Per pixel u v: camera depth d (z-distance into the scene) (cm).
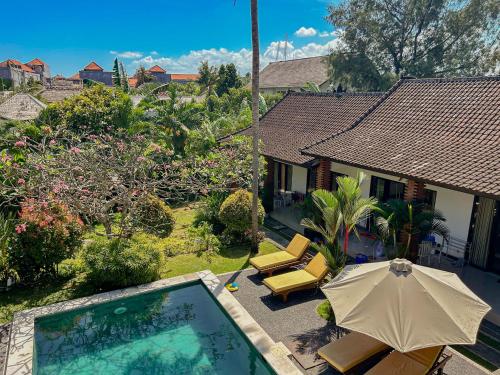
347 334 892
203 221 1745
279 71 6181
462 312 709
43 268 1227
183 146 2552
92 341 983
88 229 1385
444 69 4406
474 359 874
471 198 1298
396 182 1537
